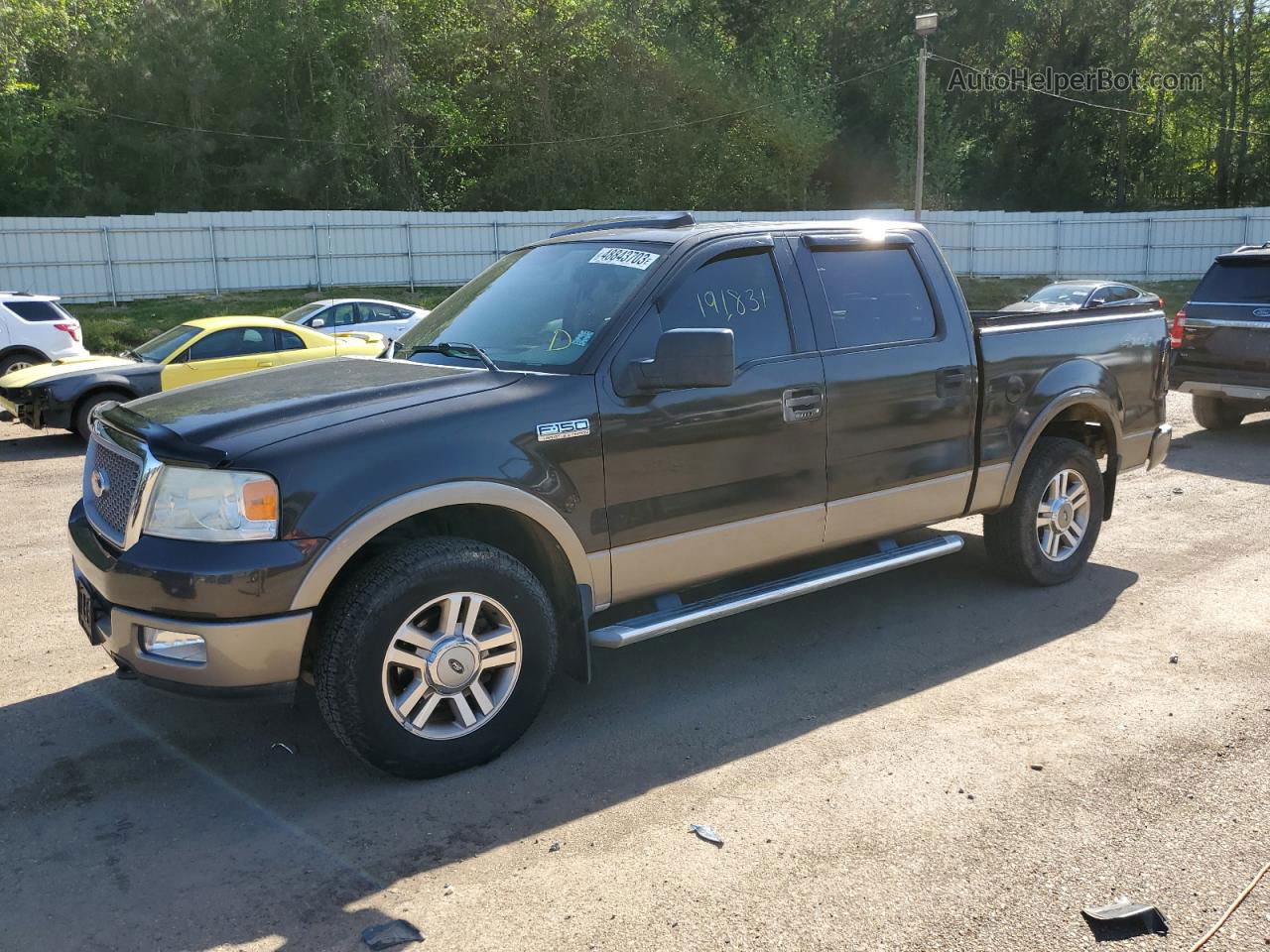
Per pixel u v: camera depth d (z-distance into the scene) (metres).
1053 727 3.92
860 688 4.34
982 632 4.99
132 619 3.31
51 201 36.22
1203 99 52.06
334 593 3.45
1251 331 9.82
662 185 42.41
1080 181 50.19
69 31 37.06
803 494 4.37
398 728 3.43
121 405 4.07
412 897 2.91
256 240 29.94
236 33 38.25
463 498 3.46
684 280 4.11
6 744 3.93
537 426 3.63
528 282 4.45
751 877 2.97
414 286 31.67
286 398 3.63
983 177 50.44
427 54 41.09
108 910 2.88
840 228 4.71
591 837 3.21
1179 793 3.40
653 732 3.96
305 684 3.99
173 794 3.53
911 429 4.72
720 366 3.60
